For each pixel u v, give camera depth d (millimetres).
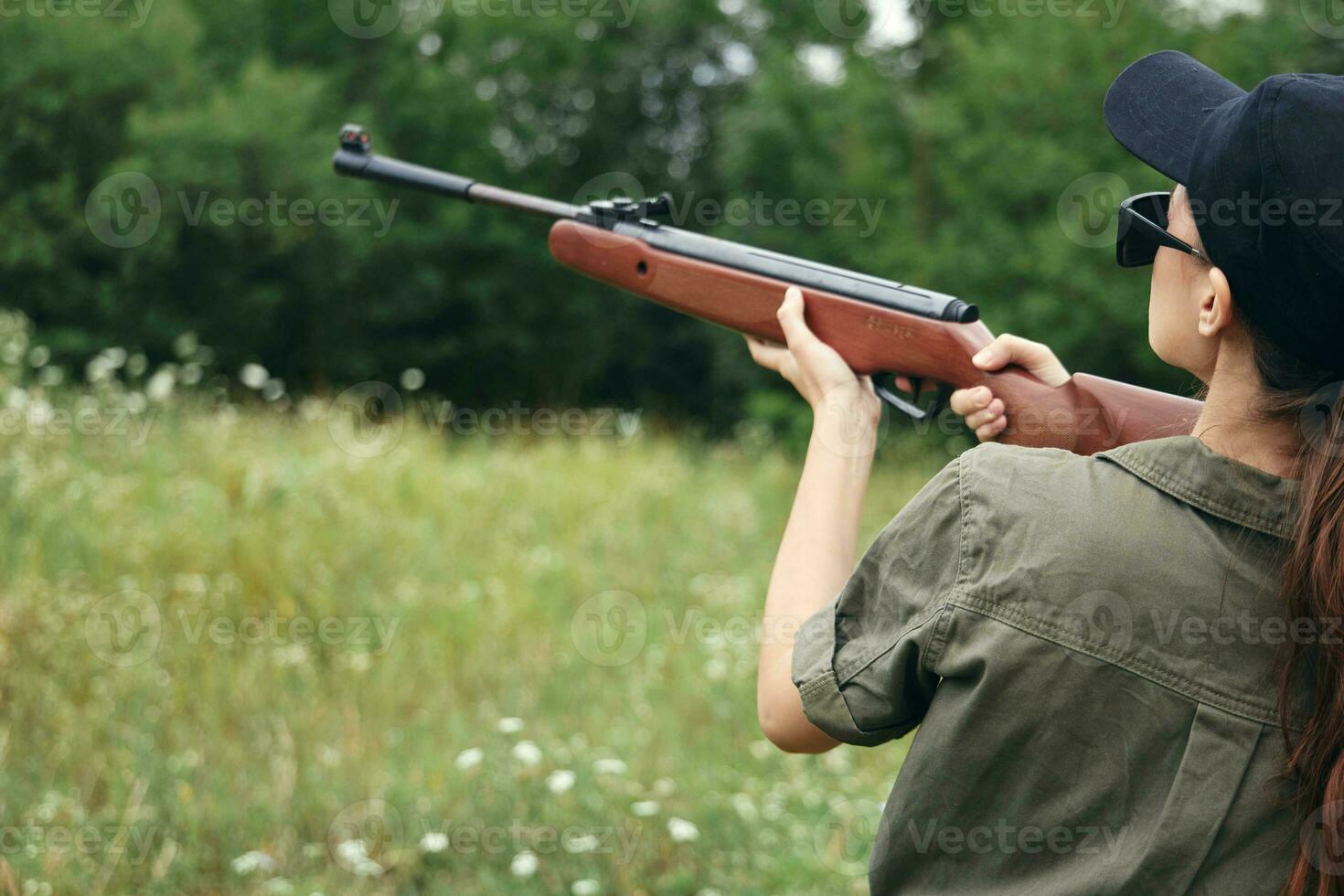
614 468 7516
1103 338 9969
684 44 19125
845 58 14062
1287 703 860
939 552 963
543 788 3211
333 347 15961
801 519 1198
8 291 12273
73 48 12062
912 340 1463
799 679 1013
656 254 1815
